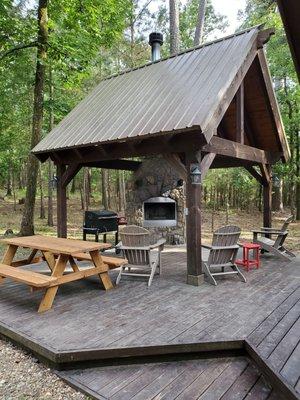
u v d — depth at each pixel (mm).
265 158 7773
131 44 15969
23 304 4473
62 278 4398
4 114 12000
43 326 3715
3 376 3072
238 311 4105
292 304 4359
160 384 2857
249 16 14648
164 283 5371
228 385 2836
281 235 7230
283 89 14141
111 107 7113
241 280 5512
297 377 2688
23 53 10250
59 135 7320
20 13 9531
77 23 10969
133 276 5812
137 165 9781
